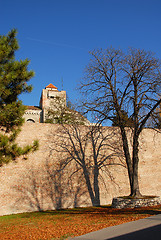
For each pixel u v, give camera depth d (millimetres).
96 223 10422
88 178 16844
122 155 18469
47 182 15391
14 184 14453
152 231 7977
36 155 15422
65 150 16438
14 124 10812
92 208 15555
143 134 19703
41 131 15977
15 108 10375
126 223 9750
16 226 10836
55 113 31938
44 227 10289
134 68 15562
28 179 14883
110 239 7340
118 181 17891
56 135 16391
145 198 15117
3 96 10617
